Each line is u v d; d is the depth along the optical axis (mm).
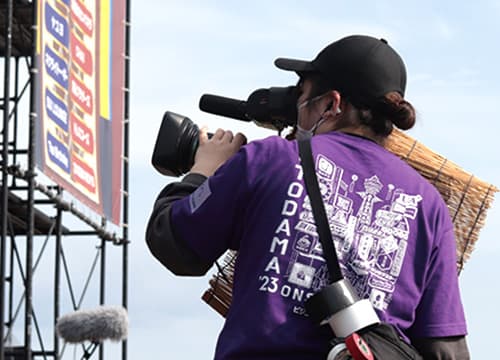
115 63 29500
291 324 4941
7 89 24938
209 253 5195
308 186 5078
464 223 5898
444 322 5203
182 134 5660
